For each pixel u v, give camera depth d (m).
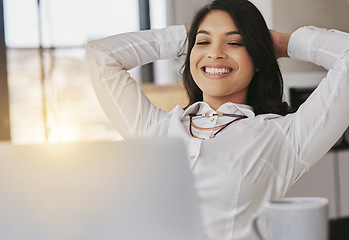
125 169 0.90
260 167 1.63
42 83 3.65
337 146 3.64
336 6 3.93
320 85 1.69
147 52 1.97
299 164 1.67
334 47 1.75
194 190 0.91
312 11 3.87
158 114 1.81
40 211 0.88
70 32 3.71
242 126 1.70
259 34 1.74
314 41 1.81
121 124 1.85
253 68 1.77
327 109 1.63
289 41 1.88
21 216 0.88
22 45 3.60
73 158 0.90
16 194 0.88
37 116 3.64
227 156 1.63
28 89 3.62
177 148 0.91
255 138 1.66
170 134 1.71
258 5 3.78
